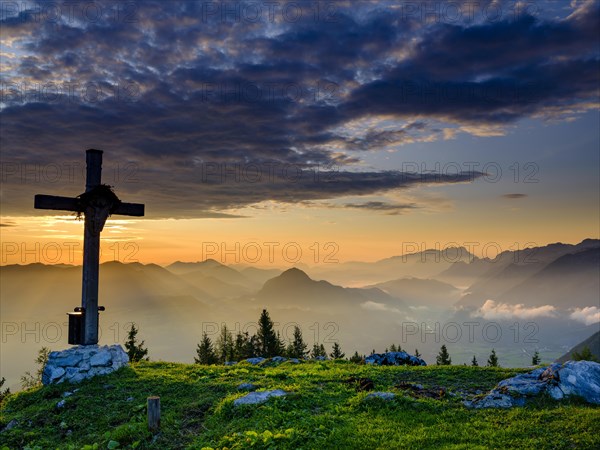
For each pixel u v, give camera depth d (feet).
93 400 55.36
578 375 50.16
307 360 89.25
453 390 56.49
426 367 72.23
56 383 62.49
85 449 42.47
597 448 36.17
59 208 67.41
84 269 68.90
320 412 48.08
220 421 47.06
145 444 43.50
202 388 58.44
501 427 41.91
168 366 75.72
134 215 73.05
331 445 39.24
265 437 40.29
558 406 46.32
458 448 37.22
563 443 37.40
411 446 38.47
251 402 49.39
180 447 42.68
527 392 49.62
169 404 53.57
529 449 36.78
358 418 45.57
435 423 44.16
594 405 46.65
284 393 51.98
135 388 59.67
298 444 39.86
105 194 69.00
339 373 67.05
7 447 46.11
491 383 60.23
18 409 57.00
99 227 69.36
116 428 47.34
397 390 54.90
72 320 69.10
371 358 87.04
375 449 38.40
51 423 50.75
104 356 67.15
